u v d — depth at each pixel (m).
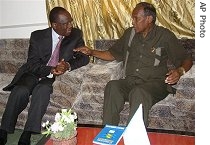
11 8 3.30
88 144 1.57
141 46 2.54
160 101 2.38
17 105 2.45
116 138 1.52
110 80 2.41
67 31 2.81
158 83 2.43
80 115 2.53
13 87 2.61
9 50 3.18
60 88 2.53
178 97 2.29
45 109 2.48
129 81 2.50
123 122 2.45
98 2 3.07
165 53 2.55
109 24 3.10
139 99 2.19
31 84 2.58
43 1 3.22
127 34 2.65
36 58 2.79
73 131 1.46
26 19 3.30
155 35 2.53
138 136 1.29
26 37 3.36
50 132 1.44
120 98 2.30
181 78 2.27
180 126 2.34
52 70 2.60
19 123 2.67
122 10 3.04
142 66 2.51
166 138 1.59
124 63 2.65
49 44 2.81
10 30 3.36
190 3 2.85
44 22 3.28
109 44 2.94
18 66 3.18
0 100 2.67
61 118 1.42
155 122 2.39
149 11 2.50
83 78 2.52
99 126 1.80
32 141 2.50
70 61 2.74
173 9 2.90
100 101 2.46
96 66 2.67
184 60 2.49
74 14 3.13
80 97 2.53
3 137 2.42
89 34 3.15
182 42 2.71
